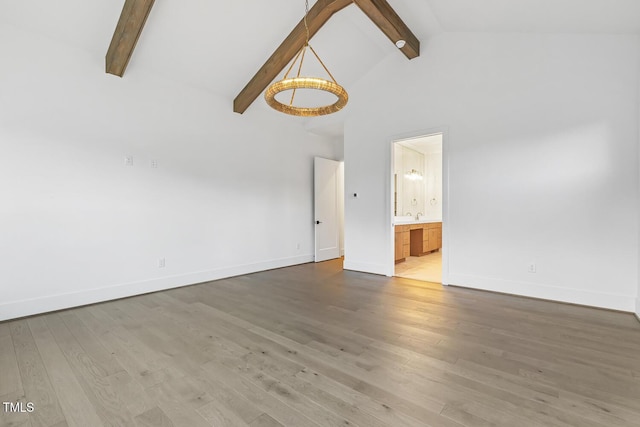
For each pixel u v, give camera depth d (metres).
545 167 3.32
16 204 2.88
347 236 5.18
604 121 3.01
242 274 4.82
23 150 2.92
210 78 4.20
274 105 3.17
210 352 2.17
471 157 3.79
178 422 1.45
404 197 6.88
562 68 3.22
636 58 2.87
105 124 3.43
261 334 2.49
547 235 3.32
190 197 4.19
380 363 1.99
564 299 3.24
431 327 2.60
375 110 4.73
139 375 1.86
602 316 2.83
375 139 4.74
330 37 3.99
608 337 2.37
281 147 5.46
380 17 3.44
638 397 1.61
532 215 3.41
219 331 2.55
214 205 4.47
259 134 5.10
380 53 4.41
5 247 2.83
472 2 3.14
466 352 2.14
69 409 1.55
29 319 2.87
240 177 4.81
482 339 2.35
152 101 3.82
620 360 2.01
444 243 4.03
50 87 3.07
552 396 1.62
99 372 1.90
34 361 2.04
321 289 3.91
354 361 2.02
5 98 2.82
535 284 3.40
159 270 3.88
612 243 2.99
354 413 1.50
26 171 2.93
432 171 7.52
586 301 3.12
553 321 2.71
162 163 3.91
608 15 2.69
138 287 3.68
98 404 1.58
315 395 1.65
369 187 4.84
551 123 3.28
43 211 3.03
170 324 2.72
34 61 2.98
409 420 1.44
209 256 4.41
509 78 3.53
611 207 2.99
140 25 2.95
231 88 4.49
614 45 2.97
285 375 1.86
